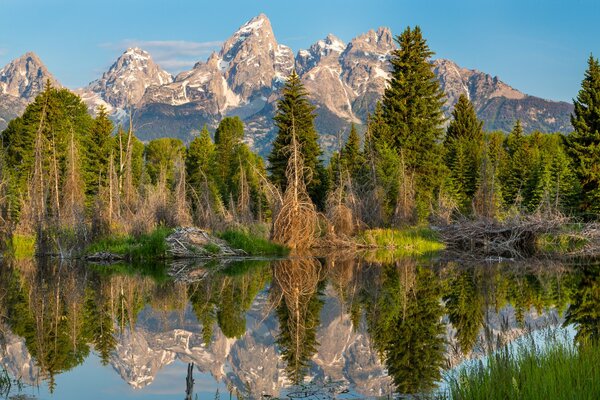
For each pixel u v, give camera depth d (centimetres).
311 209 4528
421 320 1733
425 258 3825
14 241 4819
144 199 4675
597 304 1955
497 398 854
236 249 4081
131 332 1664
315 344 1491
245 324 1758
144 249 3841
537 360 979
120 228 4206
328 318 1819
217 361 1353
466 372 1012
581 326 1553
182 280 2784
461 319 1723
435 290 2330
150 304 2123
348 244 4569
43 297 2295
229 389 1123
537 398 813
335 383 1128
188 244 3950
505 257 3800
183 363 1343
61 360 1366
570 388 827
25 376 1234
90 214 4709
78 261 3831
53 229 4322
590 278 2655
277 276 2903
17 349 1473
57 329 1708
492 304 1983
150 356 1404
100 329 1708
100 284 2659
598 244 4056
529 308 1892
